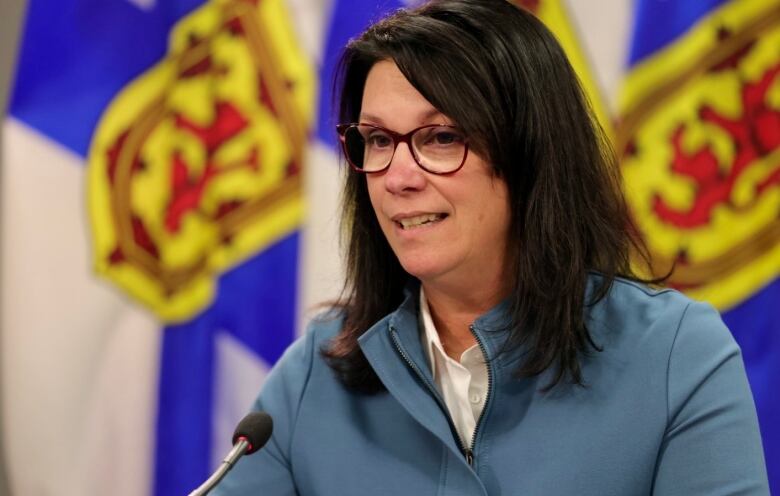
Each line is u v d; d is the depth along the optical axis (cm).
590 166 447
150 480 834
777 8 782
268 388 492
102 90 821
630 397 418
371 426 455
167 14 829
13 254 816
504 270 445
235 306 833
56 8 816
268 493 468
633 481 409
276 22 828
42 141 816
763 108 782
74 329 823
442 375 457
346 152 454
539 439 420
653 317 436
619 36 792
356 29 809
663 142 790
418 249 425
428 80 409
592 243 446
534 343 430
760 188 782
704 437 404
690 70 787
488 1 434
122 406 831
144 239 832
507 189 432
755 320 785
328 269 812
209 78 831
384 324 461
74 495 825
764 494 395
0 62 875
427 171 414
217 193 833
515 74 422
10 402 823
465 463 422
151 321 834
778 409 780
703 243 789
